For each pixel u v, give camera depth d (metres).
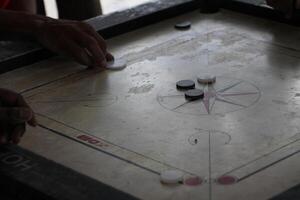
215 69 1.11
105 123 0.95
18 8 1.47
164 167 0.82
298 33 1.26
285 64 1.12
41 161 0.81
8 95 0.91
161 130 0.92
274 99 0.99
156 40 1.27
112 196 0.72
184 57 1.17
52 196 0.73
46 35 1.16
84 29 1.17
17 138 0.88
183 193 0.76
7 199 0.80
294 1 1.28
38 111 1.01
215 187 0.77
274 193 0.75
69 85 1.10
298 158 0.82
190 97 1.00
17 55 1.18
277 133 0.89
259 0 1.37
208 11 1.39
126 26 1.31
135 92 1.05
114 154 0.86
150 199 0.75
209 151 0.85
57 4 1.88
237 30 1.29
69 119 0.98
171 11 1.37
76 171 0.80
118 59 1.18
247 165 0.81
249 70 1.10
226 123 0.93
